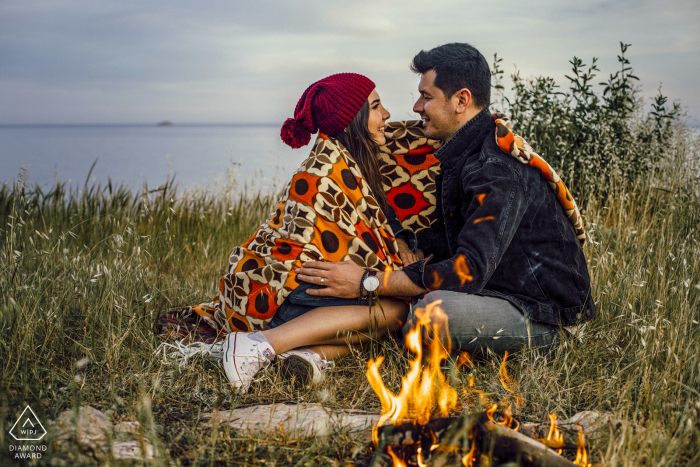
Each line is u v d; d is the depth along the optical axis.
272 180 5.82
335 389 2.17
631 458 1.53
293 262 2.34
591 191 4.20
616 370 2.21
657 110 4.66
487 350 2.24
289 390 2.18
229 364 2.16
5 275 2.80
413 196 2.79
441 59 2.31
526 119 4.48
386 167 2.79
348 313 2.29
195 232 4.78
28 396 1.96
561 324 2.31
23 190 3.23
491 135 2.29
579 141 4.58
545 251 2.25
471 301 2.17
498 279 2.28
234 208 5.38
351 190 2.39
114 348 2.36
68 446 1.56
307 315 2.30
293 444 1.72
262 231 2.54
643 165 4.61
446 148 2.38
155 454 1.54
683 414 1.74
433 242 2.71
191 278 3.85
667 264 3.09
